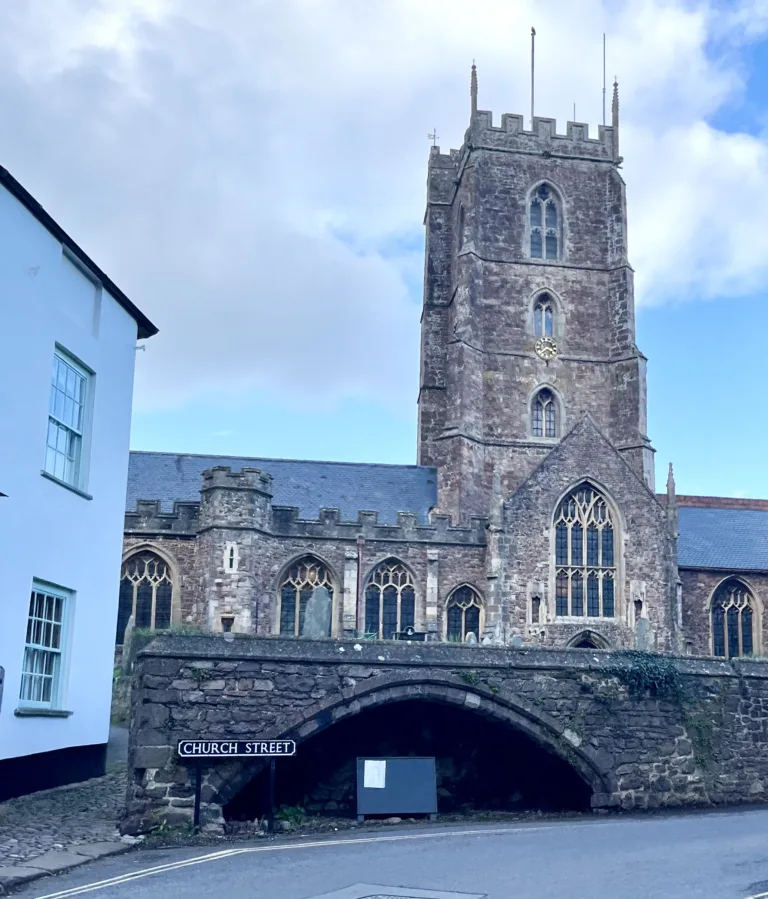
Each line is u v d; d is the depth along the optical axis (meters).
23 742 18.69
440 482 51.03
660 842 14.96
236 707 17.66
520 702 19.62
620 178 57.66
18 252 18.80
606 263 56.84
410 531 45.06
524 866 13.00
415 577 44.78
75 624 21.08
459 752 21.23
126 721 32.06
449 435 51.66
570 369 55.28
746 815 19.06
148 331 25.67
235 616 41.69
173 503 43.56
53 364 20.45
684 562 50.03
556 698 20.00
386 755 20.72
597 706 20.25
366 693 18.48
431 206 60.66
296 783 19.98
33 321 19.38
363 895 11.27
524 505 45.19
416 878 12.30
